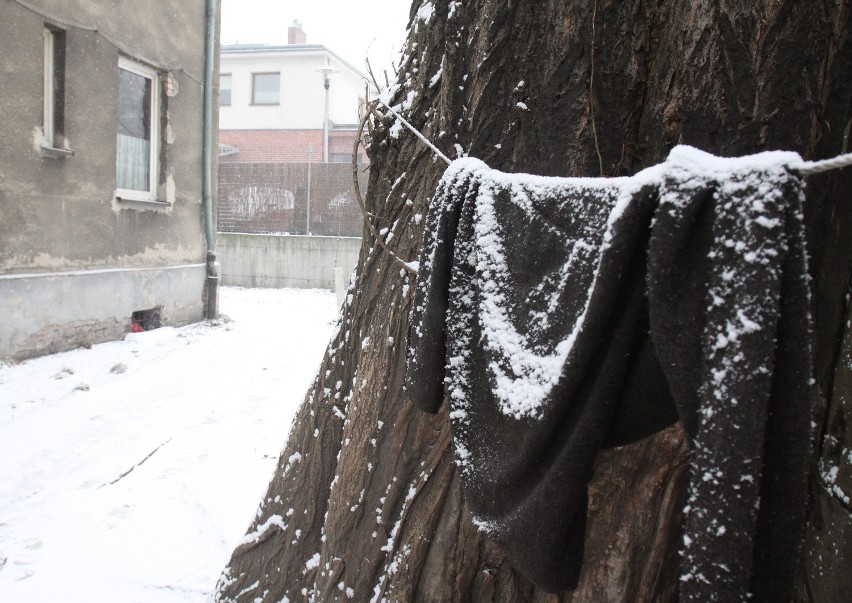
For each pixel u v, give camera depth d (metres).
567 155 1.54
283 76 20.38
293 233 14.42
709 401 0.91
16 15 5.58
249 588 2.40
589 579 1.48
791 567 0.90
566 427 1.13
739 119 1.34
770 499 0.90
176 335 7.71
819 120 1.33
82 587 2.84
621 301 1.05
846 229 1.36
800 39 1.30
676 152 0.99
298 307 11.02
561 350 1.14
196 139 8.48
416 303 1.55
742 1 1.32
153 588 2.86
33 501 3.57
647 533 1.44
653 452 1.42
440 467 1.79
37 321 6.03
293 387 5.98
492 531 1.28
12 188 5.69
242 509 3.60
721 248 0.92
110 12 6.70
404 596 1.77
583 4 1.50
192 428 4.79
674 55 1.42
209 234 8.84
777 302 0.87
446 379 1.44
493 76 1.64
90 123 6.54
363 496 1.96
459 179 1.47
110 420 4.81
